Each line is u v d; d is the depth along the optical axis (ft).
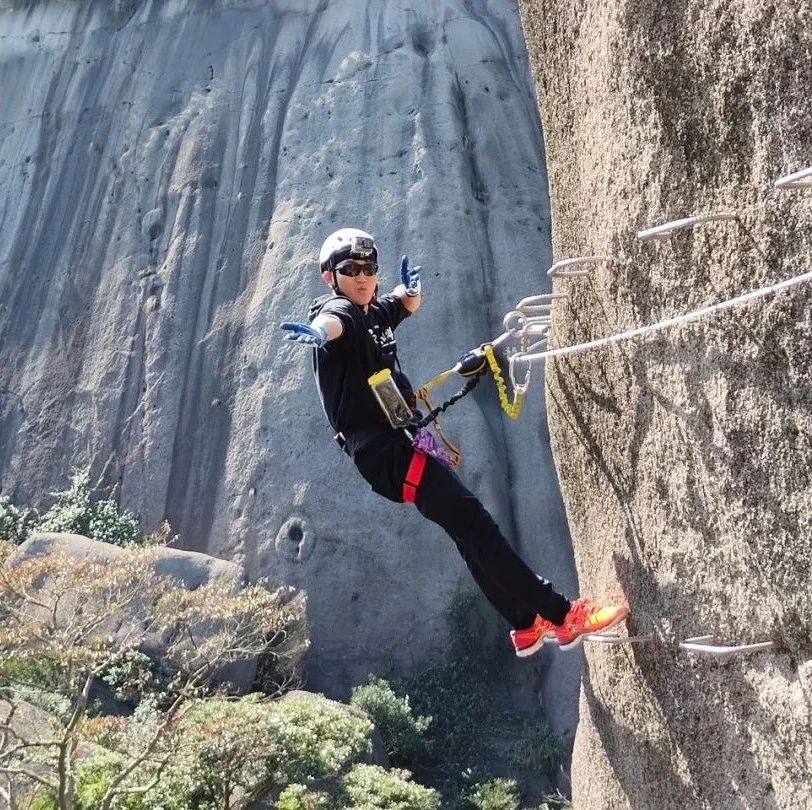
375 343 8.71
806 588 5.68
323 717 31.40
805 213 5.38
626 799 9.71
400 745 41.37
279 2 69.51
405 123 60.75
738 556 6.49
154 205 64.39
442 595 48.60
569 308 9.89
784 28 5.44
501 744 43.73
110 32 73.61
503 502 50.83
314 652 48.62
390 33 65.00
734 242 6.15
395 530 50.31
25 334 64.49
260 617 35.68
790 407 5.66
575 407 10.08
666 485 7.60
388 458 8.41
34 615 32.27
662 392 7.45
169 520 54.65
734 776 6.89
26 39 75.56
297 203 59.98
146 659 36.06
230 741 28.09
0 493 59.72
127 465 57.52
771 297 5.73
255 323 57.57
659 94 7.06
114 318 62.03
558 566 49.60
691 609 7.31
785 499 5.81
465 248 56.70
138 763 26.13
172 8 72.18
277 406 54.75
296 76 65.67
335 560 50.19
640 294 7.73
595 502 9.89
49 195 68.59
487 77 62.69
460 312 54.70
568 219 10.11
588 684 11.03
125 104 69.36
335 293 9.05
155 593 30.96
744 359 6.12
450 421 52.01
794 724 5.97
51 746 25.93
